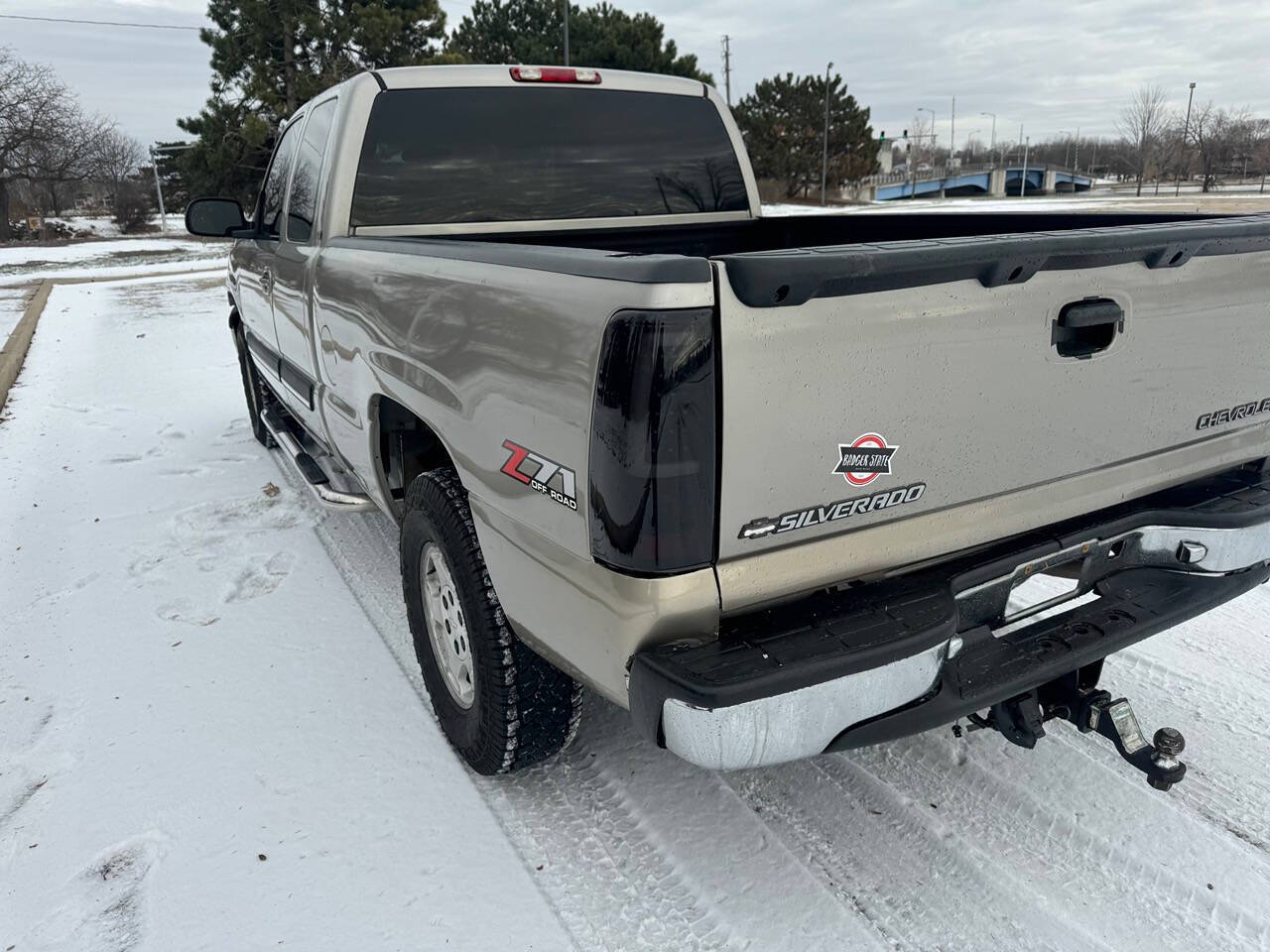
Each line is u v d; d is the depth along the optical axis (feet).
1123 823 7.96
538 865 7.63
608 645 6.09
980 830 7.95
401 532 9.18
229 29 100.22
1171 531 7.91
